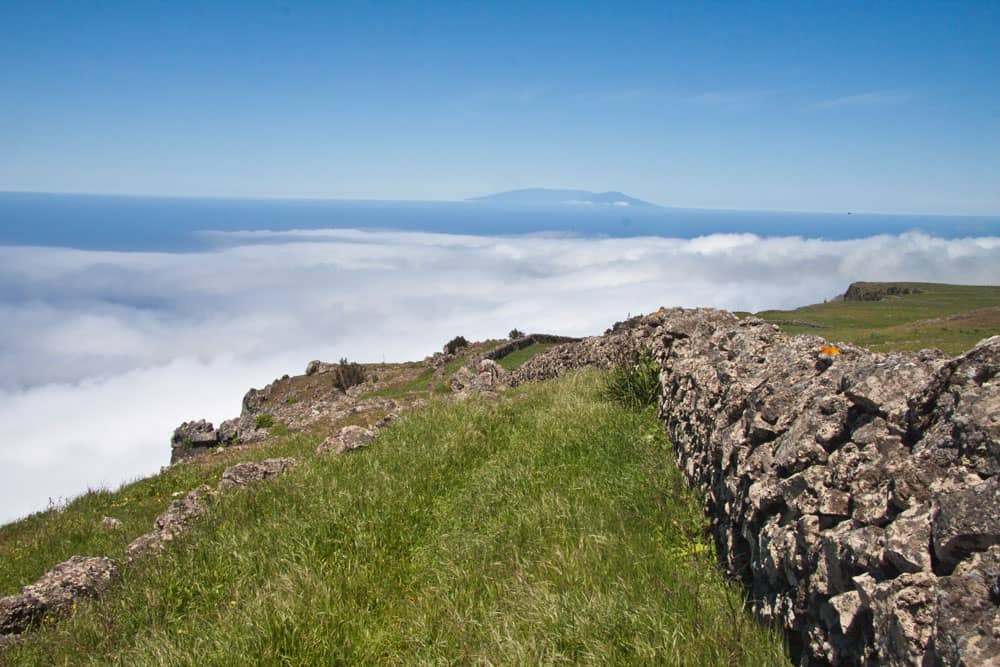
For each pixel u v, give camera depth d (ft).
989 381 10.33
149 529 38.04
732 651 13.24
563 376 57.67
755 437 16.44
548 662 14.35
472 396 49.11
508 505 25.31
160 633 19.36
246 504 30.71
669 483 23.27
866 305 181.78
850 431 12.97
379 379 167.63
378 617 19.31
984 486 8.85
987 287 252.62
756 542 14.97
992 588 8.09
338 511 26.08
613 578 17.62
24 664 20.24
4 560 37.68
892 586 9.41
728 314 34.53
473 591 19.16
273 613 18.07
